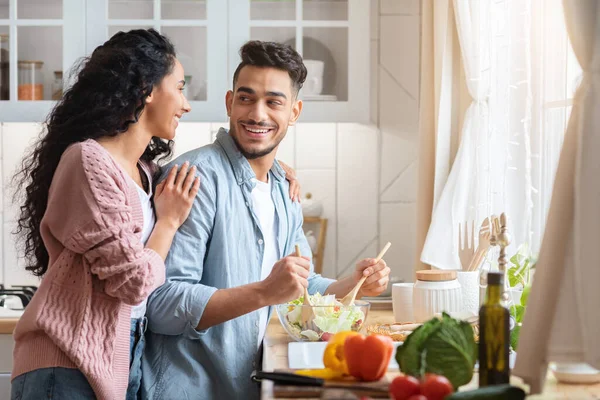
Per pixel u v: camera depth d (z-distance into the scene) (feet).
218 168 6.48
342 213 10.85
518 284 6.27
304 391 4.11
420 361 4.01
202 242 6.24
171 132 6.13
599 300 3.64
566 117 6.68
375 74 10.77
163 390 6.17
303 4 9.84
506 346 3.97
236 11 9.74
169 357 6.23
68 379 5.30
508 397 3.51
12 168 10.58
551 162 7.09
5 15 9.68
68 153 5.47
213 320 6.03
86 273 5.32
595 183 3.67
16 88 9.65
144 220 5.98
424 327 4.09
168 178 6.10
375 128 10.80
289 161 10.81
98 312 5.38
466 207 8.39
